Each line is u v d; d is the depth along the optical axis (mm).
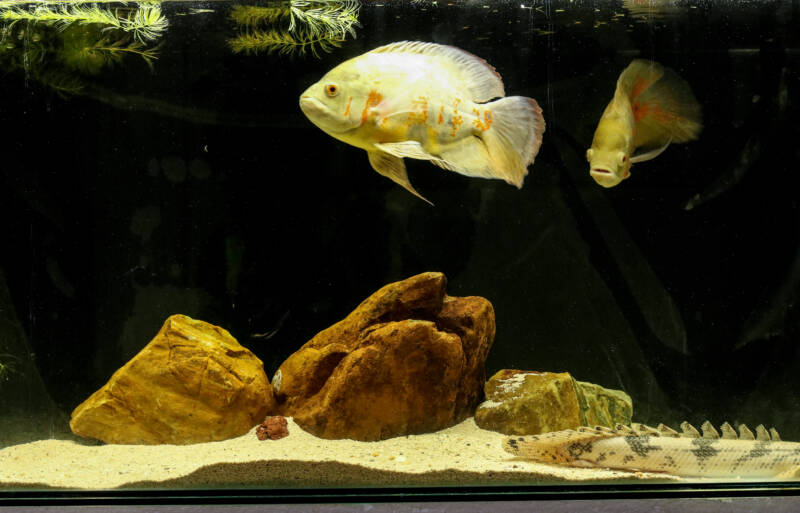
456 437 823
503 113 831
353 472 774
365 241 856
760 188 839
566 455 799
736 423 862
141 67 836
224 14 832
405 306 839
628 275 859
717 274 854
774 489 794
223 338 858
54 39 834
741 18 820
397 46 819
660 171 843
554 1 823
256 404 822
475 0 823
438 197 845
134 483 777
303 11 833
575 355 876
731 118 834
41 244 858
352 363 803
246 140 844
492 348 881
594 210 849
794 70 823
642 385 872
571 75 830
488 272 862
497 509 767
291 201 851
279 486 789
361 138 801
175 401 808
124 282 864
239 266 862
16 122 844
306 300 866
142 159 849
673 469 792
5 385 868
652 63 831
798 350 853
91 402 826
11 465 812
